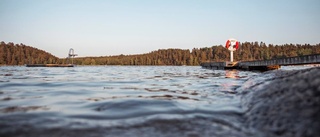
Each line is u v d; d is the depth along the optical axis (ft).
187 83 37.01
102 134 10.03
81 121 12.00
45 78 47.50
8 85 31.32
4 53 375.45
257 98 14.55
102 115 13.39
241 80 42.37
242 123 11.57
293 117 10.02
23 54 393.70
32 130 10.39
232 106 15.55
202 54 423.23
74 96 21.15
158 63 425.69
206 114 13.50
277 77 19.65
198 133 10.17
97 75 63.87
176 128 10.86
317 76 12.78
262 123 10.76
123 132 10.32
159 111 14.46
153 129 10.73
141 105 16.46
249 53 394.93
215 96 21.09
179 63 411.54
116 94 22.88
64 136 9.74
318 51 348.79
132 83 37.27
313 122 9.13
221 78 49.03
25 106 15.96
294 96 11.71
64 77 51.96
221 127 10.96
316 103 10.14
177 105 16.47
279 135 9.39
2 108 15.10
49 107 15.67
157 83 37.35
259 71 85.35
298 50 358.64
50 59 379.96
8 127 10.74
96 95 21.91
